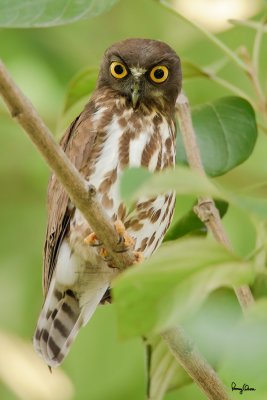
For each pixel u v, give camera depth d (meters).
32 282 13.80
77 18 8.52
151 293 5.89
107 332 12.90
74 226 9.98
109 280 10.10
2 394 13.37
